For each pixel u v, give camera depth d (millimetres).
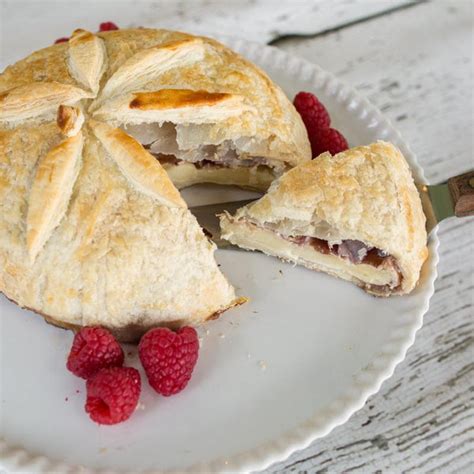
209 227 510
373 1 641
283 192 487
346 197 483
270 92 512
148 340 451
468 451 479
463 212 507
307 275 504
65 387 459
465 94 604
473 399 493
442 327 516
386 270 487
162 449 444
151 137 501
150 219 460
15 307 479
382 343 480
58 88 475
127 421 450
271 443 447
